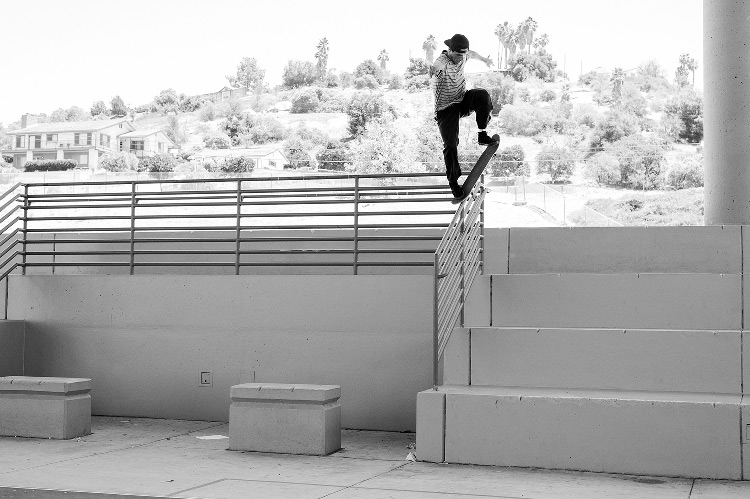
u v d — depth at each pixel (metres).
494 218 95.94
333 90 180.38
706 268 10.18
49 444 9.66
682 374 8.61
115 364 11.88
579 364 8.86
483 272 10.60
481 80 166.25
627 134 148.75
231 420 9.25
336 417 9.29
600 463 7.91
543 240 10.52
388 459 8.73
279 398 9.12
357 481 7.54
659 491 7.09
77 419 10.18
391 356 10.80
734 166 11.21
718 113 11.34
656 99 160.62
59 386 10.04
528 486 7.28
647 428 7.81
